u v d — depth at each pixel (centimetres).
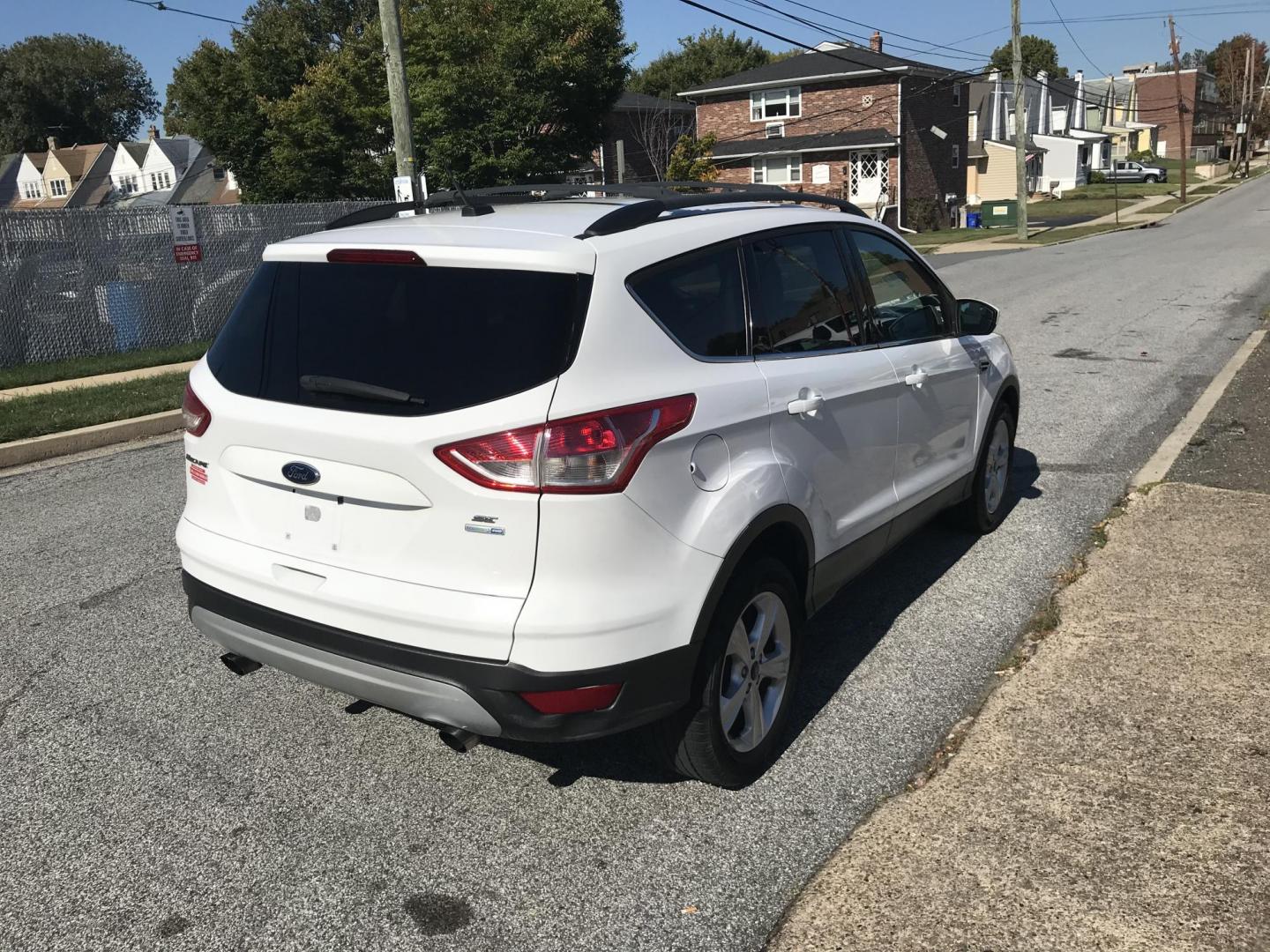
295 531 320
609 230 316
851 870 294
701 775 336
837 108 4494
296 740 388
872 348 427
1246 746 345
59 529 648
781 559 374
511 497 280
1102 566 507
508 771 363
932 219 4588
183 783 359
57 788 357
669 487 301
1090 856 295
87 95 8406
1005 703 382
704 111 4866
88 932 286
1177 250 2612
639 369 301
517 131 2783
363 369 304
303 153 2973
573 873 307
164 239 1426
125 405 970
